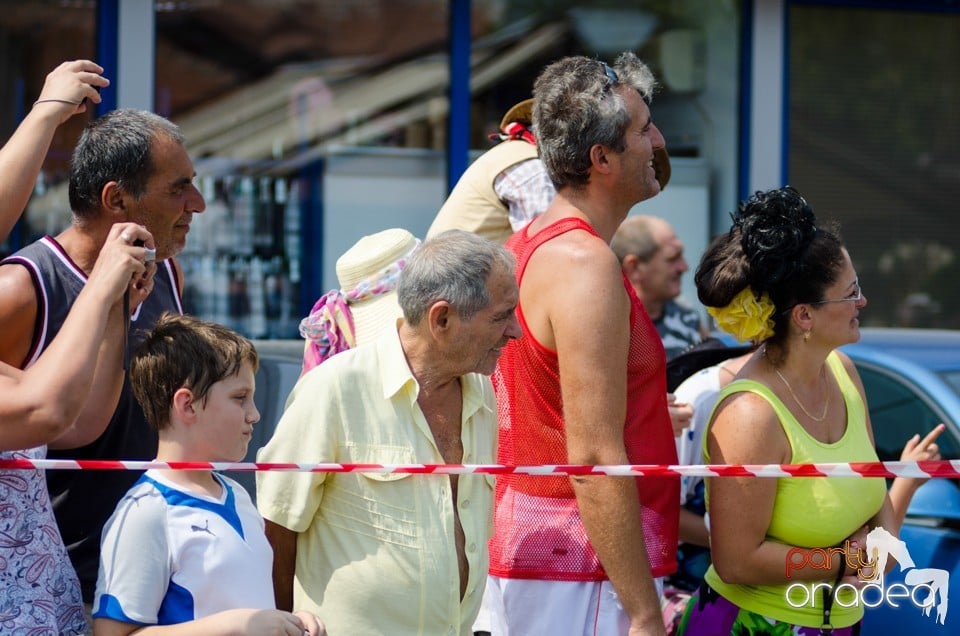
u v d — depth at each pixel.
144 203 3.77
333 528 3.52
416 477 3.52
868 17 9.74
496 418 3.82
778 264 3.92
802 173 9.72
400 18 8.84
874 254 9.91
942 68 9.94
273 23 8.57
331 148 8.79
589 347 3.61
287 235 8.73
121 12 8.11
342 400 3.54
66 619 3.39
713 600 4.20
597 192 3.89
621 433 3.65
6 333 3.60
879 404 5.58
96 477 3.84
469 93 8.99
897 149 9.90
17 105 8.01
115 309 3.38
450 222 5.33
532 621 3.88
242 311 8.66
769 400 3.94
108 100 8.12
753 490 3.87
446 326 3.49
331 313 4.41
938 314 10.09
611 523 3.58
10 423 2.97
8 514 3.27
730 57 9.48
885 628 4.90
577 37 9.18
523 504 3.89
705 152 9.48
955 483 5.13
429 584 3.49
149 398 3.31
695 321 7.49
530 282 3.81
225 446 3.33
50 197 7.98
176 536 3.17
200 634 3.07
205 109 8.44
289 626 3.17
